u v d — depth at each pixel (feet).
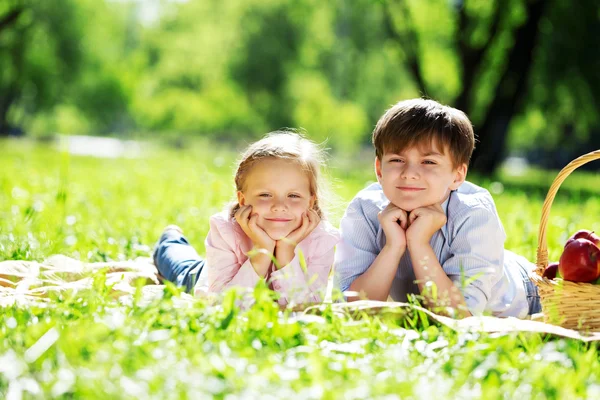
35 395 9.57
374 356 11.81
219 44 176.35
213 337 11.95
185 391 9.68
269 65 163.22
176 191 45.55
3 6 132.87
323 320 12.89
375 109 181.98
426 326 13.69
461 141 16.55
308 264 16.99
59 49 162.81
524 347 13.15
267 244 16.49
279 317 13.14
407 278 17.52
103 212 33.88
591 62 93.25
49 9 157.69
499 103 88.17
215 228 17.03
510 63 87.20
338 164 120.37
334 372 10.82
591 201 52.19
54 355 10.93
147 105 223.10
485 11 90.74
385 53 136.87
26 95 183.73
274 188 16.55
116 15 201.46
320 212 17.69
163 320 12.71
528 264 19.30
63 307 13.80
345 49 158.20
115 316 12.40
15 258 21.17
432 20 101.40
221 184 44.29
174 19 206.39
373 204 17.74
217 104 201.98
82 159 91.50
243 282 16.40
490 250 16.75
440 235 17.07
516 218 35.55
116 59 209.46
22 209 31.78
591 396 10.45
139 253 23.89
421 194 16.28
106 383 9.64
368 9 120.37
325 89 170.81
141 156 113.50
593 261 14.84
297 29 163.32
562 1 90.12
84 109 208.85
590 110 101.09
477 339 12.66
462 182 17.15
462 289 15.97
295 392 10.11
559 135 130.52
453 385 10.66
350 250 17.60
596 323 14.71
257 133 206.49
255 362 10.92
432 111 16.48
